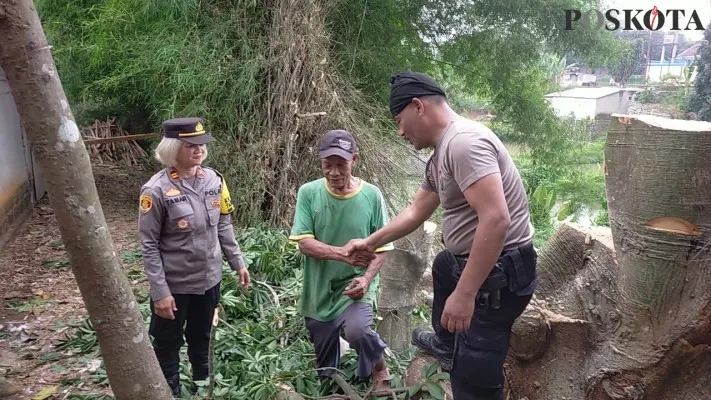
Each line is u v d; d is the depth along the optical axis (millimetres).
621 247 2115
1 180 6211
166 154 2664
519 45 9688
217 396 2971
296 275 4676
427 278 4887
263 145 6500
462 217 2115
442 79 10758
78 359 3686
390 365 3273
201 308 2961
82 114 11039
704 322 1959
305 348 3551
